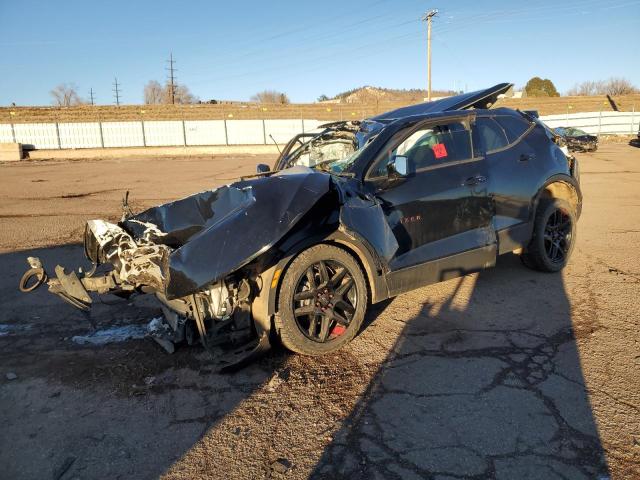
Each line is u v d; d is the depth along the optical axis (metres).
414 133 4.34
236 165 23.81
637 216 8.43
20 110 45.47
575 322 4.05
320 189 3.49
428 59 40.81
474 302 4.56
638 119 39.44
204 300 3.48
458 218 4.34
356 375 3.38
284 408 3.03
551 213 5.08
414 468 2.47
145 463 2.59
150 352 3.83
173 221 4.29
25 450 2.72
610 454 2.51
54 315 4.64
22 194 13.50
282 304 3.48
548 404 2.94
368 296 4.02
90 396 3.24
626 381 3.15
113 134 37.53
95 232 3.89
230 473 2.49
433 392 3.12
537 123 5.34
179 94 81.88
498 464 2.46
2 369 3.63
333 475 2.45
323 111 49.41
